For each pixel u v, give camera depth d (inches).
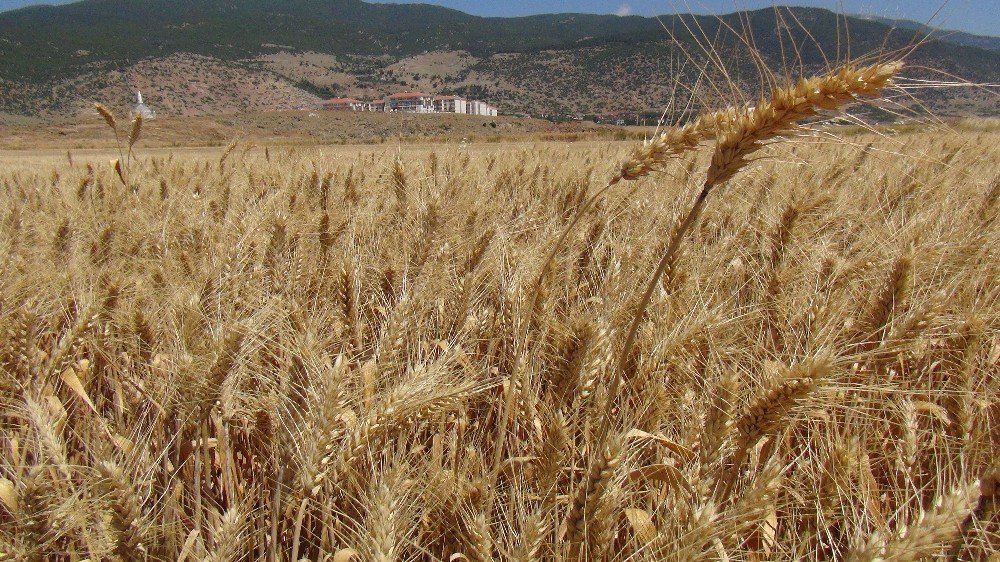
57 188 301.4
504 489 112.0
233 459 117.8
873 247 156.3
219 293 124.4
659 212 190.9
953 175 233.6
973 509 69.3
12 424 115.3
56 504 83.0
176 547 97.8
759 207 211.3
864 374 109.5
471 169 295.1
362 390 103.9
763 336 130.3
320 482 86.6
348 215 191.6
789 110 63.9
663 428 113.3
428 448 121.9
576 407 101.3
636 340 120.9
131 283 141.4
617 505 83.3
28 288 133.4
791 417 85.6
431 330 147.3
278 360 112.3
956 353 104.3
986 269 136.3
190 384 96.9
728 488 86.0
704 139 73.6
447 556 100.1
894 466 105.0
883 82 58.0
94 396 135.3
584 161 348.8
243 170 320.2
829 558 88.3
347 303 129.5
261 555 87.9
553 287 130.1
